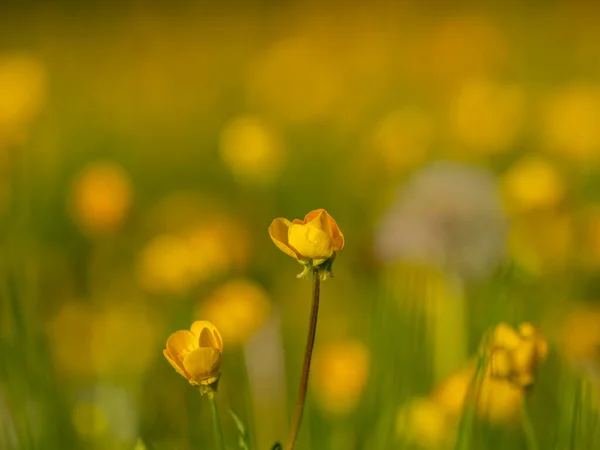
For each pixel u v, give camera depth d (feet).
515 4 19.06
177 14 21.34
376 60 15.29
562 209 5.00
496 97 7.75
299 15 20.31
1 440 4.24
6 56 18.25
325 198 8.36
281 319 5.36
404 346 4.37
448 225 5.46
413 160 7.66
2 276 4.92
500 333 3.91
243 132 6.27
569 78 13.06
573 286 5.10
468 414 3.98
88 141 11.82
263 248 6.81
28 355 4.38
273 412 4.42
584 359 4.17
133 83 16.14
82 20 21.02
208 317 4.33
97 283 6.42
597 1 18.04
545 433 4.25
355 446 4.22
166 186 9.96
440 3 19.65
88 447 4.34
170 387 4.55
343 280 6.29
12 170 6.48
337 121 12.18
